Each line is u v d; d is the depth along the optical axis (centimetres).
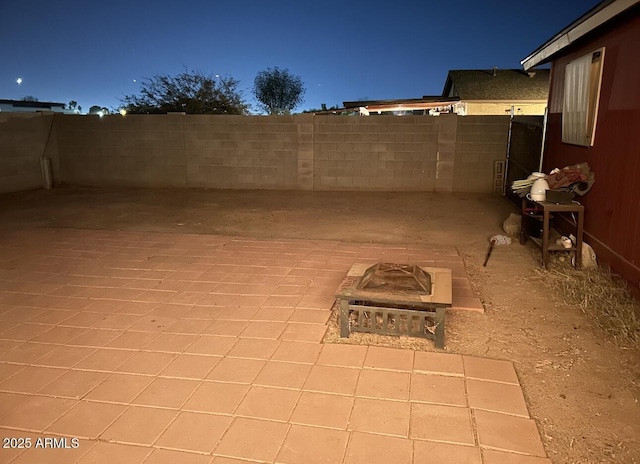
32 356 353
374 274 389
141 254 616
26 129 1191
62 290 488
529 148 922
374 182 1153
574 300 445
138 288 492
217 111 1912
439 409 281
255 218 854
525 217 648
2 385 315
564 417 275
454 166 1116
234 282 507
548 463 238
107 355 353
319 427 267
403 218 848
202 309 436
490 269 543
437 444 252
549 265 544
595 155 549
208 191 1176
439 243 668
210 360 343
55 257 607
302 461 241
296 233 739
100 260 592
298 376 319
